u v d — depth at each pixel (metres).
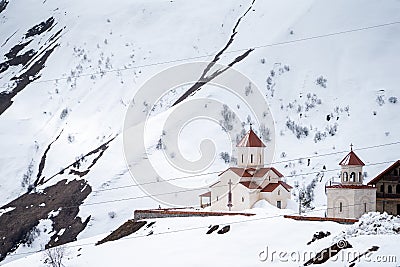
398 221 87.00
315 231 92.50
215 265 87.25
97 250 105.12
